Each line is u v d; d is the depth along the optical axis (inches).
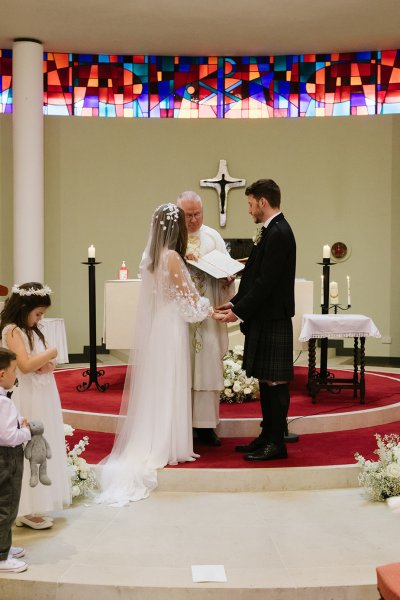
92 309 278.4
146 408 190.7
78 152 416.2
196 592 130.7
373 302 414.3
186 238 194.7
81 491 178.7
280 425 193.5
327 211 415.8
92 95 423.8
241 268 196.9
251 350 191.0
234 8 352.8
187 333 193.9
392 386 283.4
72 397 261.3
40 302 154.7
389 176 410.3
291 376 190.5
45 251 415.2
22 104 387.5
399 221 410.3
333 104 422.3
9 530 138.1
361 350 246.8
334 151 414.6
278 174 418.0
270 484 184.7
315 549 148.3
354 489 186.4
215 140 418.0
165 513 169.2
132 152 418.9
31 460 141.5
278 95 425.1
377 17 363.6
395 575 99.9
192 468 186.2
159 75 426.0
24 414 155.0
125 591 131.3
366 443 212.1
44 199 414.3
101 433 226.5
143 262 193.6
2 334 155.0
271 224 188.5
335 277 417.1
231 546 149.8
